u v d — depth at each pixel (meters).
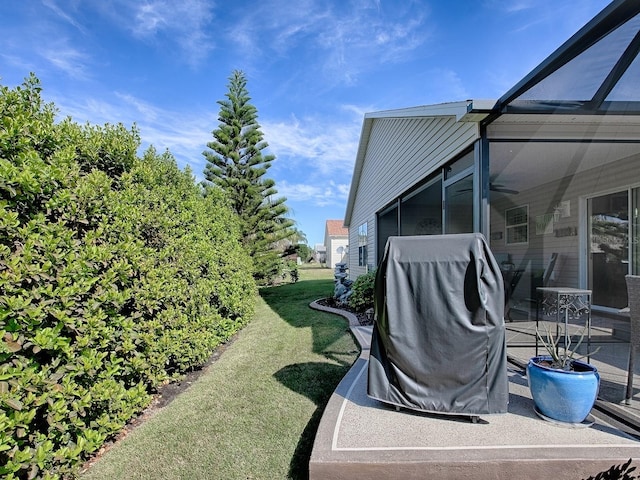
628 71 3.05
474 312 2.51
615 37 2.54
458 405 2.52
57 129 2.75
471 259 2.55
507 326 4.82
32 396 1.99
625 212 5.43
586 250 6.08
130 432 2.86
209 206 6.45
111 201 2.96
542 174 5.95
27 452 1.94
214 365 4.50
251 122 14.04
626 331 4.30
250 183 13.65
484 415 2.47
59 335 2.31
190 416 3.09
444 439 2.27
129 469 2.39
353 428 2.45
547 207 5.98
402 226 8.38
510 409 2.67
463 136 4.80
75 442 2.47
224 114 13.66
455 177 5.23
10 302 1.94
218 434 2.79
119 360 2.77
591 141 4.45
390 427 2.46
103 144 3.35
